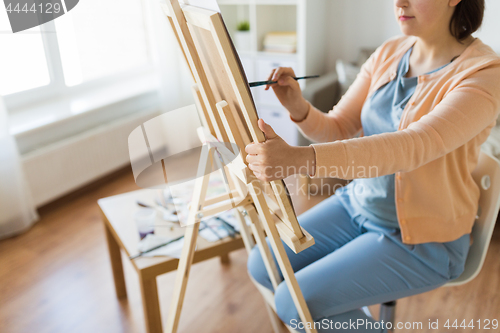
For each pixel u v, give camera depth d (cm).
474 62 98
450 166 106
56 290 182
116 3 296
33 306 173
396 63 118
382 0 296
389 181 111
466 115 90
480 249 116
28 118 248
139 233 146
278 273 117
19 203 220
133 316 166
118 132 283
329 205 135
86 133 264
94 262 200
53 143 254
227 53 71
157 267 132
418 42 113
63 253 207
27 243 216
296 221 90
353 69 276
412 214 109
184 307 170
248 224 147
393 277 108
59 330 160
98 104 272
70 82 286
